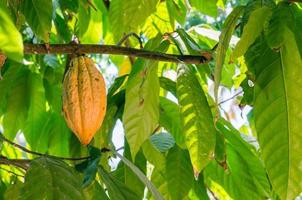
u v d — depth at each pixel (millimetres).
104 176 1635
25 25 2193
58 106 2264
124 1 1697
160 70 2383
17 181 1541
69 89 1587
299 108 1429
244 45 1436
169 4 2311
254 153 2156
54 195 1419
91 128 1587
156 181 2037
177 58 1713
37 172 1446
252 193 2100
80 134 1584
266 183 2100
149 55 1693
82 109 1577
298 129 1426
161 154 1913
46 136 2322
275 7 1458
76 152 2006
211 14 2279
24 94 2242
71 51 1634
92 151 1648
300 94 1429
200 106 1727
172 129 1996
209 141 1729
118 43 1850
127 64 2518
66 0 2188
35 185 1424
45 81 2266
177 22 2545
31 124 2312
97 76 1610
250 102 1910
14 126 2242
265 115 1440
